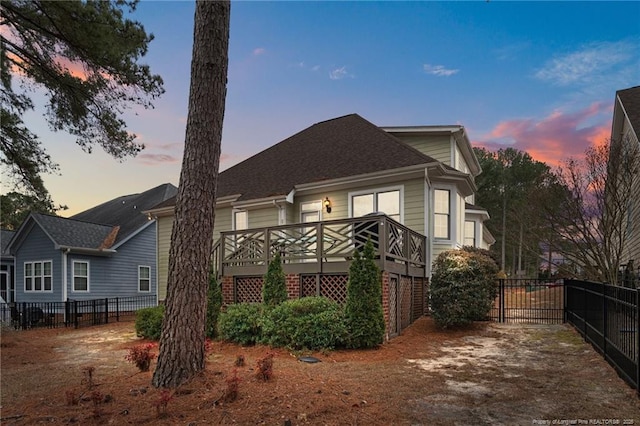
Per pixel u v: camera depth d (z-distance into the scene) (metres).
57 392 5.07
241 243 11.34
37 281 19.53
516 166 37.62
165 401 3.98
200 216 5.20
